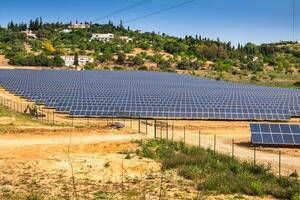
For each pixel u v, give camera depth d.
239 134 61.25
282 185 31.00
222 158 39.62
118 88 113.00
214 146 49.25
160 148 44.31
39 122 65.69
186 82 148.38
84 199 25.70
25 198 25.75
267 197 27.72
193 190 28.64
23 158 39.72
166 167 36.19
